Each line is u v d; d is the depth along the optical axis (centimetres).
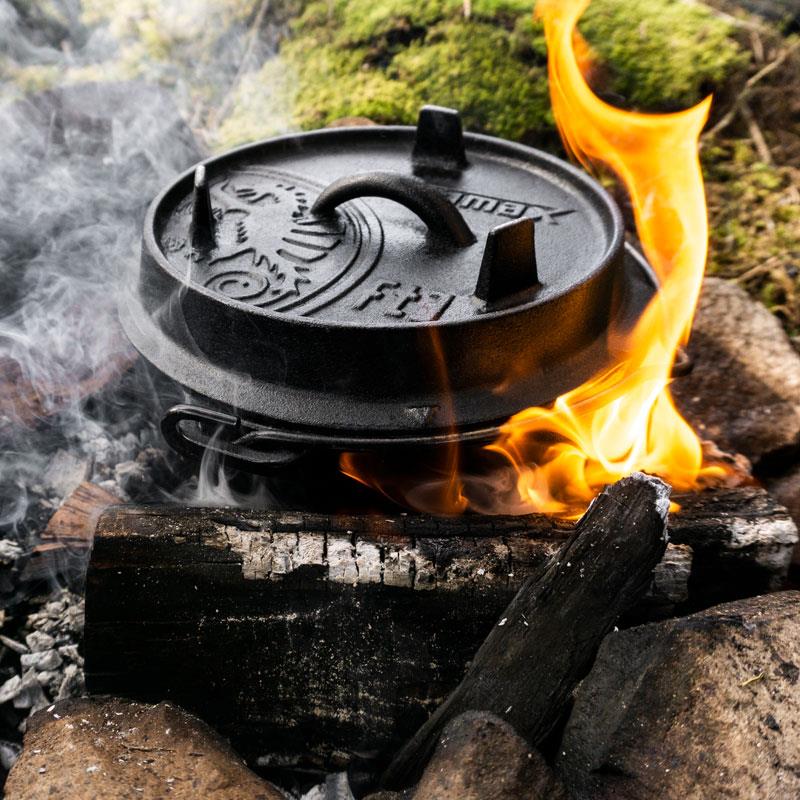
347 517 53
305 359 51
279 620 52
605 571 49
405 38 83
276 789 50
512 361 51
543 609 49
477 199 58
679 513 54
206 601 51
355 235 55
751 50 81
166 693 52
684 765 47
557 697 49
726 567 54
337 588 51
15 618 57
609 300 54
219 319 51
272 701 53
